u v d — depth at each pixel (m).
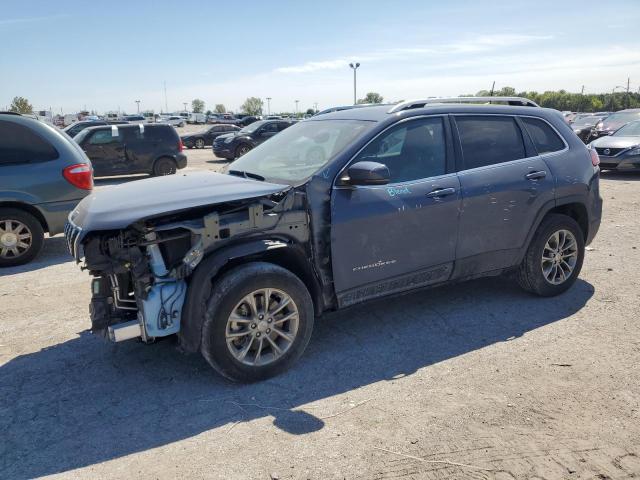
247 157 4.87
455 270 4.46
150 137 15.79
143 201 3.49
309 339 3.94
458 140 4.45
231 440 3.02
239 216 3.58
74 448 2.98
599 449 2.86
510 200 4.57
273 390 3.55
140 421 3.23
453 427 3.07
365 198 3.94
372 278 4.05
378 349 4.12
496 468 2.72
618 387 3.48
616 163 13.37
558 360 3.87
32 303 5.35
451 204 4.27
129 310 3.72
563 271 5.11
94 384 3.69
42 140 6.88
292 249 3.73
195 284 3.42
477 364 3.84
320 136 4.41
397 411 3.26
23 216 6.77
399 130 4.20
